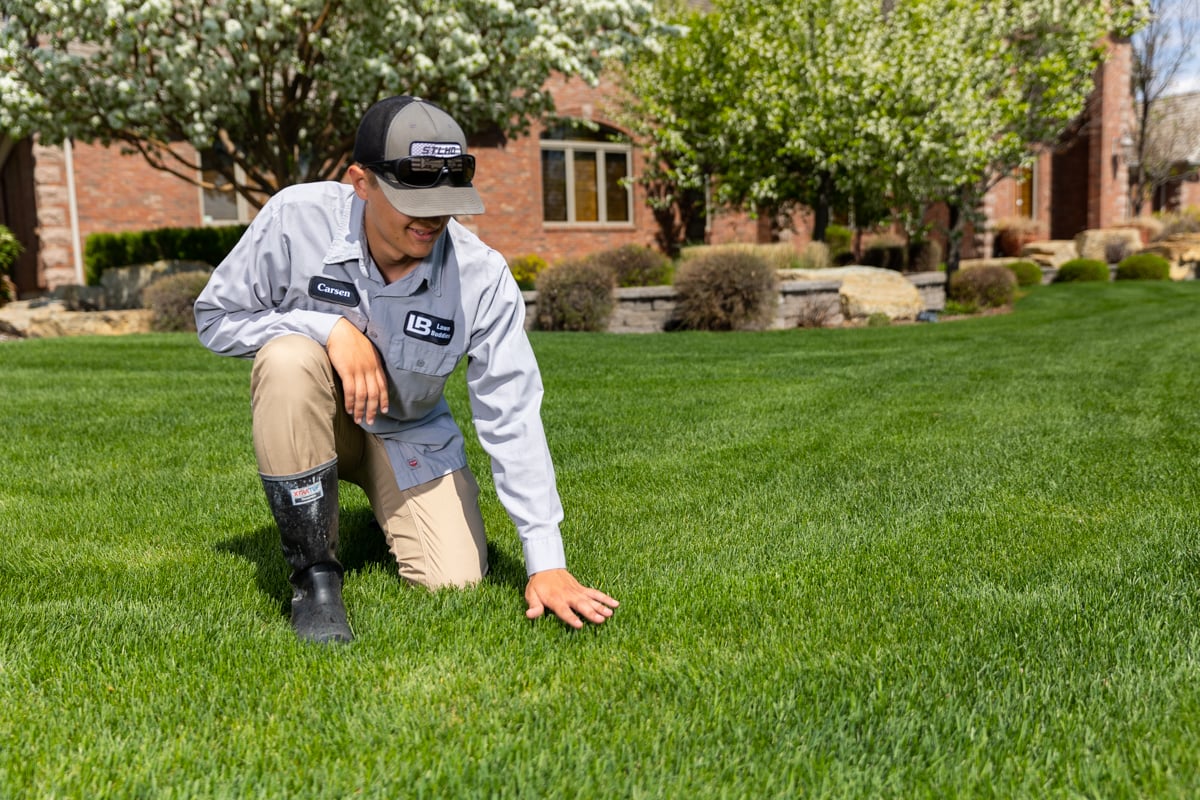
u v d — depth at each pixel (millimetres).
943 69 13852
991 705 1713
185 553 2781
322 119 11383
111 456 4117
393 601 2293
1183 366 6883
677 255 18766
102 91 9812
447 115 1907
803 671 1879
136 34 9203
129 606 2287
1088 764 1501
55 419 4949
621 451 4227
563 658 1960
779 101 14094
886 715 1684
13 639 2051
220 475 3785
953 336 9828
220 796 1412
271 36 9453
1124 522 2986
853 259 17844
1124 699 1728
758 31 15242
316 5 9406
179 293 11289
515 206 16828
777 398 5691
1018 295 16438
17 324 11336
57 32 9484
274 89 10820
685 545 2820
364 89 10141
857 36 14594
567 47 10586
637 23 11164
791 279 13086
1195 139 27984
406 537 2414
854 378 6594
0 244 13359
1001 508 3197
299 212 2117
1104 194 24422
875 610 2230
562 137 17562
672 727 1644
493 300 2168
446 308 2145
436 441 2395
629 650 2010
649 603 2275
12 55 9359
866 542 2830
